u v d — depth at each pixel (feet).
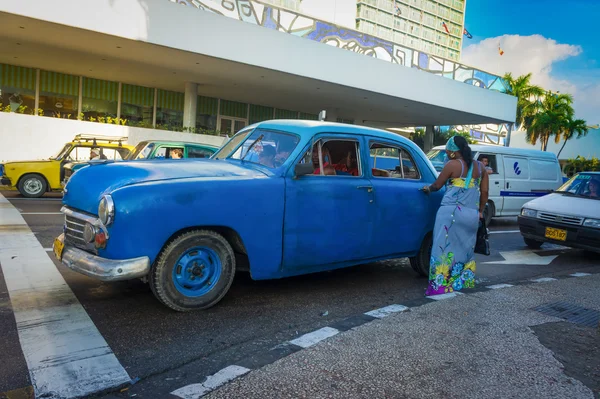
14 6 42.32
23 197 42.24
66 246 13.78
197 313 13.79
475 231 17.04
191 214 12.93
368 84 67.46
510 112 90.94
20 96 67.77
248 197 13.88
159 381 9.52
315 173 15.87
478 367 10.57
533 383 9.91
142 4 48.19
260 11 60.34
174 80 70.95
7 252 20.07
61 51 56.65
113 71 67.05
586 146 193.88
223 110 86.28
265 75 62.69
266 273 14.62
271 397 8.80
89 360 10.32
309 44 60.44
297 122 16.83
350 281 18.74
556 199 29.68
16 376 9.48
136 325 12.59
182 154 34.42
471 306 15.29
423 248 19.44
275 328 12.91
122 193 12.19
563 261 26.58
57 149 58.54
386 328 12.83
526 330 13.23
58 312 13.25
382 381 9.66
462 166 16.65
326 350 11.16
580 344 12.38
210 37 52.54
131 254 12.26
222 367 10.25
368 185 16.85
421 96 74.43
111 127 61.77
